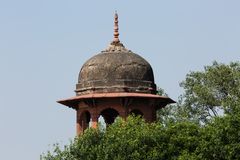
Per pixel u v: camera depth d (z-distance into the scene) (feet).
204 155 179.52
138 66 189.37
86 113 192.65
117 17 195.31
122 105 186.50
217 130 183.11
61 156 176.65
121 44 193.88
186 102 261.03
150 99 188.44
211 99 256.11
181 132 182.80
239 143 181.47
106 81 187.32
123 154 173.27
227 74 256.93
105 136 177.17
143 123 180.96
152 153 174.70
